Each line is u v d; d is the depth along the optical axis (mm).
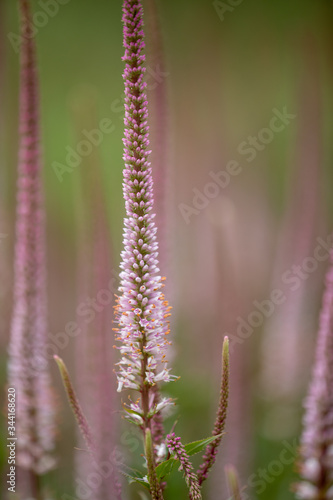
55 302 15164
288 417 12578
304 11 19859
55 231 15797
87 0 22125
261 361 13266
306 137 12719
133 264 4895
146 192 4914
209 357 13469
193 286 14227
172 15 17812
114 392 7703
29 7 7055
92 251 7918
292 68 17375
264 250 16844
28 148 7316
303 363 12953
